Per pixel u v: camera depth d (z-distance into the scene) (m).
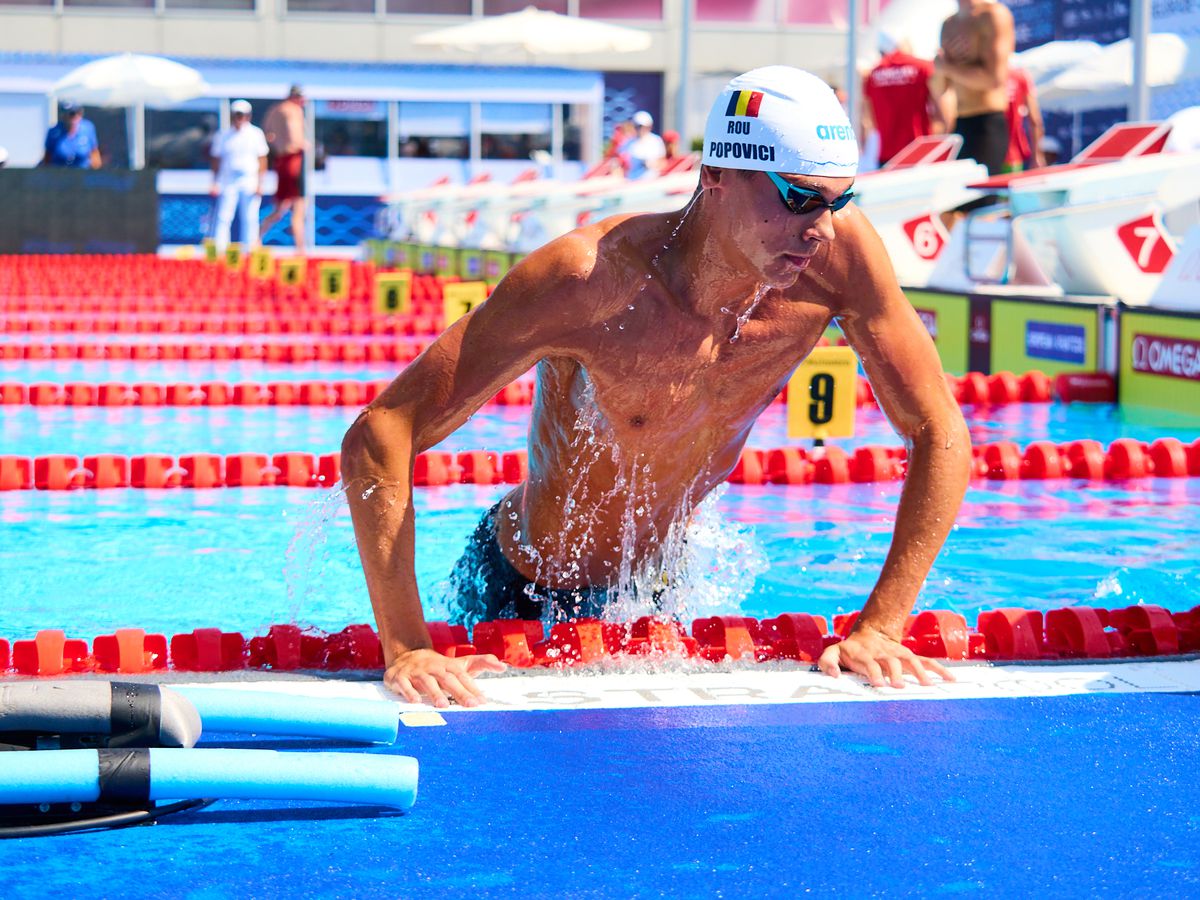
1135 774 2.65
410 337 12.66
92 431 7.78
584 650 3.37
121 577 4.84
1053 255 10.33
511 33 23.06
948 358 10.40
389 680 3.12
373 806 2.48
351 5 25.50
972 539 5.32
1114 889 2.18
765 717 2.96
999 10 11.58
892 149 14.01
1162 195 8.92
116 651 3.38
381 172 25.03
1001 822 2.43
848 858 2.28
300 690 3.12
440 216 20.12
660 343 3.12
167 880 2.18
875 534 5.47
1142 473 6.55
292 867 2.23
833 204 2.85
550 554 3.75
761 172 2.81
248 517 5.83
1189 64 13.76
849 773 2.65
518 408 8.64
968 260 10.34
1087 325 8.73
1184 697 3.10
